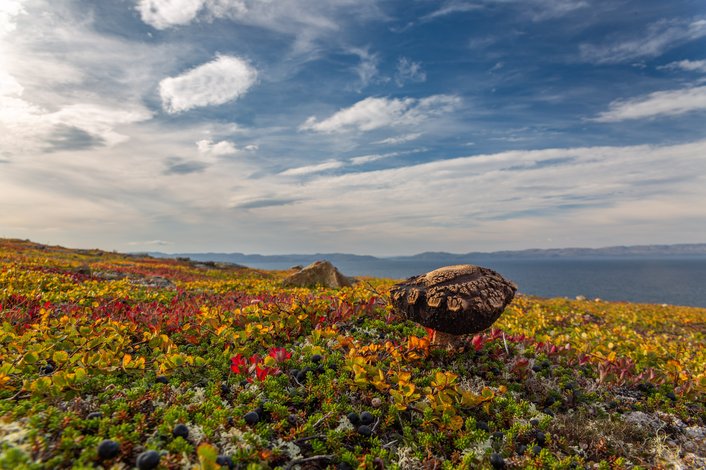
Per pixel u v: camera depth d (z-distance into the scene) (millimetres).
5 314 387
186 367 277
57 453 162
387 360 317
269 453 185
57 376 213
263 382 261
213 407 220
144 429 190
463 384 299
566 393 307
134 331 342
